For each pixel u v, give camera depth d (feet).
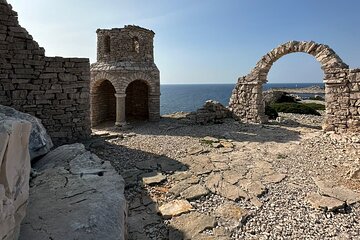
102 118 62.54
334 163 28.68
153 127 53.88
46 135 25.46
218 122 57.72
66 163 20.48
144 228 17.30
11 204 9.21
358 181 23.44
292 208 19.47
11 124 9.57
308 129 49.08
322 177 24.95
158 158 31.83
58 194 14.80
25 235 11.10
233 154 33.71
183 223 17.71
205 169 27.76
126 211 15.42
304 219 18.03
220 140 41.52
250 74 57.88
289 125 54.85
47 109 34.17
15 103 32.01
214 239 15.98
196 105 207.31
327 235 16.22
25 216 12.43
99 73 55.06
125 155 33.01
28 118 23.41
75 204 13.61
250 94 58.29
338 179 24.27
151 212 19.38
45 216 12.49
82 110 36.76
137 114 68.44
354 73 42.04
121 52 55.83
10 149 9.45
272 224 17.56
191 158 31.81
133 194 22.35
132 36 55.72
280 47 53.47
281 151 34.65
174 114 71.72
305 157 31.55
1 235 8.54
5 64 31.01
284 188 22.82
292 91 258.57
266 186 23.30
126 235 14.97
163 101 259.80
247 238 16.20
